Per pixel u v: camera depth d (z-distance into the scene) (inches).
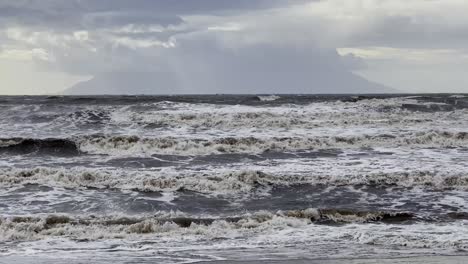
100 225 561.0
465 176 753.0
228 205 667.4
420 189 730.2
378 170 807.1
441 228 554.3
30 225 547.5
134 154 941.8
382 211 622.2
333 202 680.4
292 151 962.1
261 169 824.3
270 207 660.1
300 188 737.0
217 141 987.9
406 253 458.6
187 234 541.0
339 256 448.5
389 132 1087.0
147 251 471.5
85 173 761.0
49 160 902.4
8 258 442.9
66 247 489.1
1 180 747.4
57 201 666.8
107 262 426.3
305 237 524.4
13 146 978.1
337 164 856.9
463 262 423.2
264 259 438.6
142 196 693.3
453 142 1016.9
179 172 794.8
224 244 499.8
